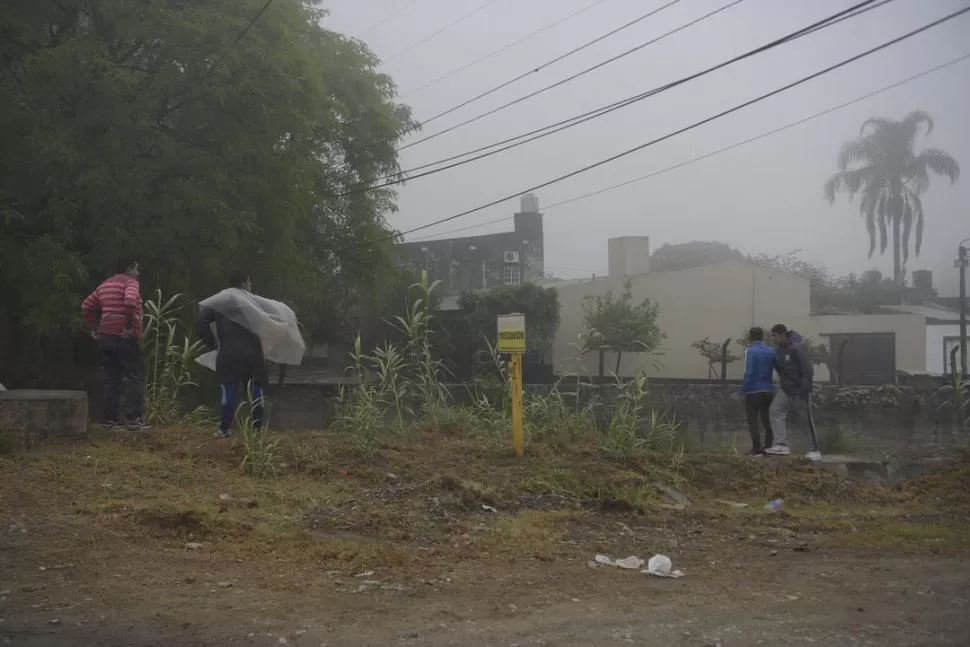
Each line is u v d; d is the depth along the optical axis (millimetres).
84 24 17906
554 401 11445
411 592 5617
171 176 16922
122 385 10516
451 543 6961
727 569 6797
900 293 45188
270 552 6277
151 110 16547
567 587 5984
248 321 9422
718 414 16328
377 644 4691
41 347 20078
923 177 45188
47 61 15547
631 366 32625
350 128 23922
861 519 9023
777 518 8820
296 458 8797
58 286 15250
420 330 11711
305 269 21016
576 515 8156
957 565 7102
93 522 6449
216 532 6574
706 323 33125
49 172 15648
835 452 13359
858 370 31875
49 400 8781
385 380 10688
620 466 9898
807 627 5328
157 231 16281
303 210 18891
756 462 10812
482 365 23406
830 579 6562
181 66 17156
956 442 14828
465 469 9164
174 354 10852
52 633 4629
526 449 9961
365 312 29219
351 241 24125
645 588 6086
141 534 6336
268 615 5027
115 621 4820
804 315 34219
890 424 15648
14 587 5234
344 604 5297
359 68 23969
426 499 8008
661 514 8586
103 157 16031
